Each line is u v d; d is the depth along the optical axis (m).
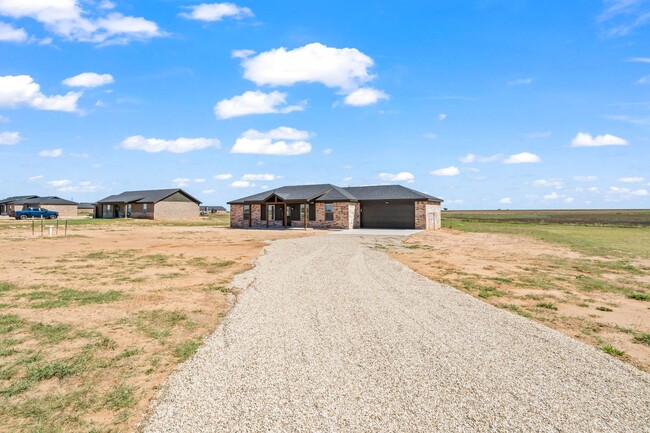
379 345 5.64
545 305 8.29
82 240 22.58
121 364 5.09
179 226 39.62
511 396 4.14
